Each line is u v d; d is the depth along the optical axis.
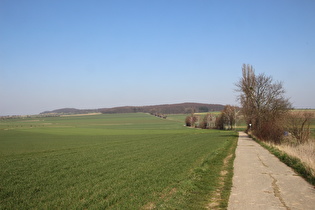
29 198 11.14
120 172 16.62
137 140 48.41
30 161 23.17
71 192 11.86
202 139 48.56
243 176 14.38
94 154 27.77
